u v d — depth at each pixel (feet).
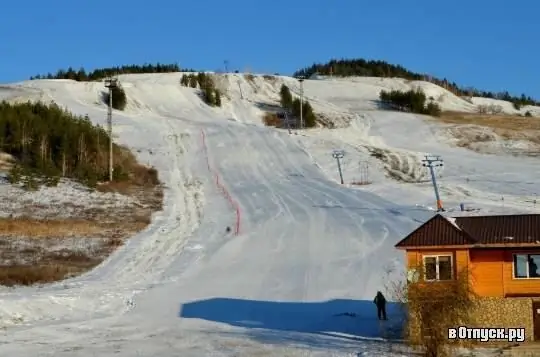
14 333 101.71
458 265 94.12
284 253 157.58
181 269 148.87
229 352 91.09
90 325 109.29
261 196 222.89
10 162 248.52
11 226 178.29
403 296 88.38
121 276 144.46
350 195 220.02
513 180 243.40
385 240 163.12
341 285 131.64
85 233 178.09
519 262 94.79
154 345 95.30
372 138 336.08
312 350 92.07
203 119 373.61
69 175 242.78
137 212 204.54
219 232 181.06
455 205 200.95
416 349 88.84
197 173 259.60
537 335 93.04
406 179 253.85
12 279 137.18
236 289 132.77
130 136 307.37
